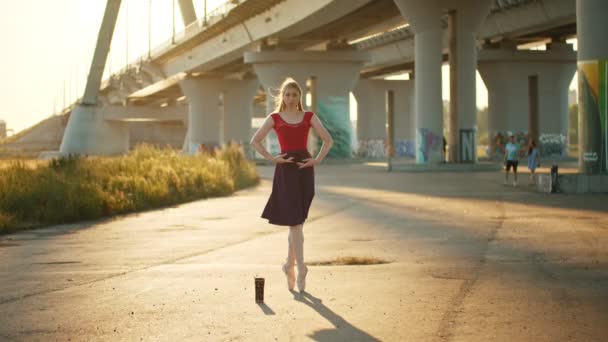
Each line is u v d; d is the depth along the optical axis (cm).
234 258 897
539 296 610
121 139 10412
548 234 1091
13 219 1357
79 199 1547
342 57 5738
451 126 4219
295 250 653
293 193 649
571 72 6147
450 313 550
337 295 629
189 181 2289
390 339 475
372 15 4866
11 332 507
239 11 5328
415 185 2653
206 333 499
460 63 4166
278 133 661
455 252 909
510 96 6084
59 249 1015
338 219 1411
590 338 473
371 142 8588
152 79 9331
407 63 7812
